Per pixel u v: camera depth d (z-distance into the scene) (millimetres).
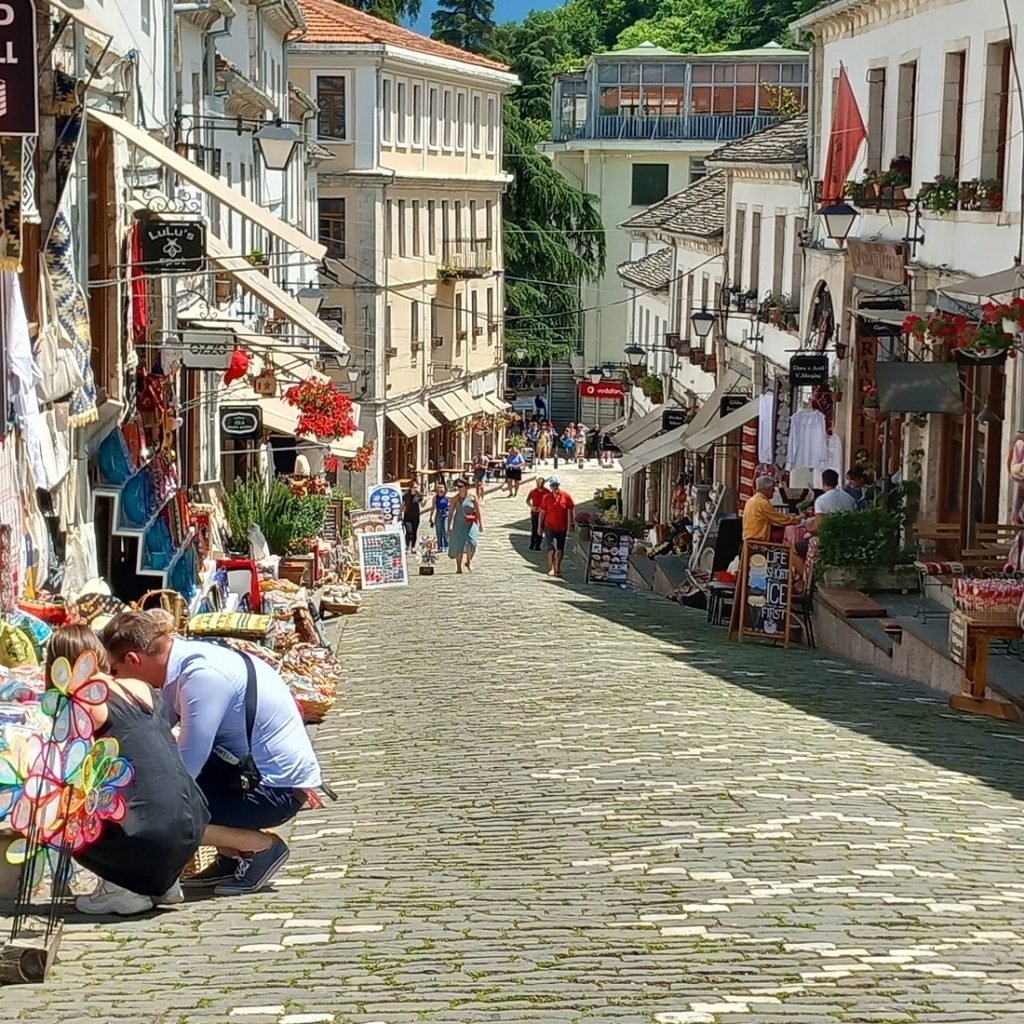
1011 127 21938
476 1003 7000
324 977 7461
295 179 46562
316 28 59000
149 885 8492
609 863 9594
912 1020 6715
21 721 8953
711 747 13320
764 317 36688
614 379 63750
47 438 13883
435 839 10391
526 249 74938
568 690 16641
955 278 23875
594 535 33406
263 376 27500
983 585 15750
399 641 21641
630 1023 6684
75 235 15711
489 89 71375
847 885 9008
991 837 10297
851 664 19703
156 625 8898
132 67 18953
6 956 7473
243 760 9133
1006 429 21094
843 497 23797
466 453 70625
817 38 32719
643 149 82812
